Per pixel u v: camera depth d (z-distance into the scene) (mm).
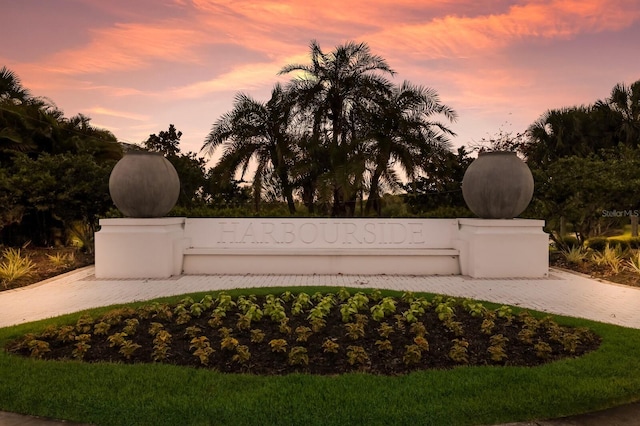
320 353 5461
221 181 18797
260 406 4207
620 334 6254
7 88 20359
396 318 6656
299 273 11656
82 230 16516
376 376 4801
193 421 4055
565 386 4598
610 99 29859
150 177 11508
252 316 6500
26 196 14227
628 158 17000
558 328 6180
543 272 11203
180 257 11578
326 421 4023
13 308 8336
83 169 14867
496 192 11391
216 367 5098
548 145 28703
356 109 19016
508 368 5012
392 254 11609
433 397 4383
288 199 19172
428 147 18094
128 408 4211
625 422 4164
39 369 5004
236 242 12336
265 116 18953
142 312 6805
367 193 17938
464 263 11523
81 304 8555
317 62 19484
